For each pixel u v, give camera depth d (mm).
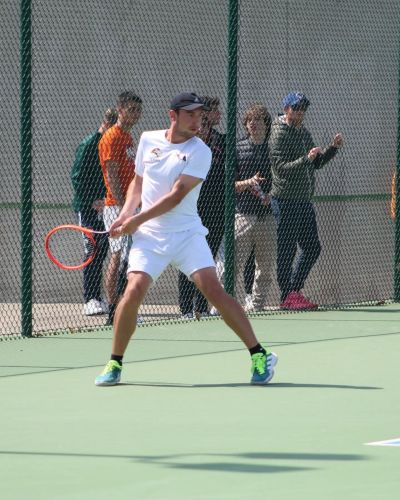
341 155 26734
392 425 12672
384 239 27484
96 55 25266
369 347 18297
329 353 17719
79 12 25156
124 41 25391
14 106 24953
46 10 24906
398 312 22594
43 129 25016
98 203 21781
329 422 12820
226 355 17531
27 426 12625
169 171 14641
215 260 21969
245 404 13836
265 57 26078
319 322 21156
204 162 14656
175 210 14820
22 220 19500
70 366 16594
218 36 25734
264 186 21969
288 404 13828
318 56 26656
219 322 21156
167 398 14211
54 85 25078
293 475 10406
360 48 27047
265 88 26141
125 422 12812
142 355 17516
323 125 26672
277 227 22484
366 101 27156
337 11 26797
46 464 10867
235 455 11219
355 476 10375
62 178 25266
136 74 25453
